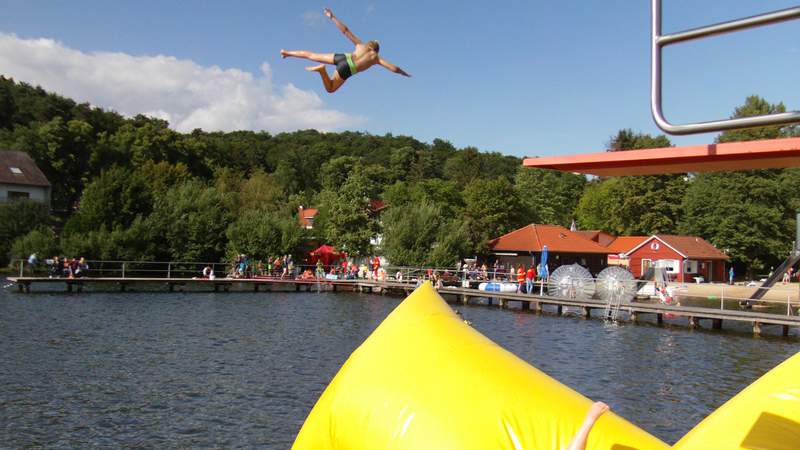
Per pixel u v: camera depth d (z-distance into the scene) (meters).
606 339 22.42
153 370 15.17
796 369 3.51
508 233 62.19
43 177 61.25
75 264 36.22
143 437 10.45
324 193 67.06
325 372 15.37
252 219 48.94
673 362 17.94
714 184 62.25
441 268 46.12
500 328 25.16
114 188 45.16
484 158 104.94
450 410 4.09
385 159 134.38
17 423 10.95
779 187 59.59
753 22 1.75
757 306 34.56
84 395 12.81
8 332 20.00
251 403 12.49
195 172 84.38
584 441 3.47
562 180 89.62
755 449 3.31
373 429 4.24
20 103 83.25
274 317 26.50
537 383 4.35
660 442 4.12
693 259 56.53
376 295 40.88
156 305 29.80
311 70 4.61
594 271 55.25
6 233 46.50
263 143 132.38
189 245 45.69
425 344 4.67
